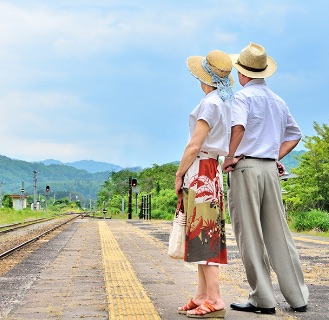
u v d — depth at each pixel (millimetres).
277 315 4328
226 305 4766
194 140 4098
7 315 4516
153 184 78812
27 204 134375
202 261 4078
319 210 21141
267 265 4516
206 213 4117
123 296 5254
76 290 5887
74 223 31391
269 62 4883
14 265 9023
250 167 4508
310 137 23156
